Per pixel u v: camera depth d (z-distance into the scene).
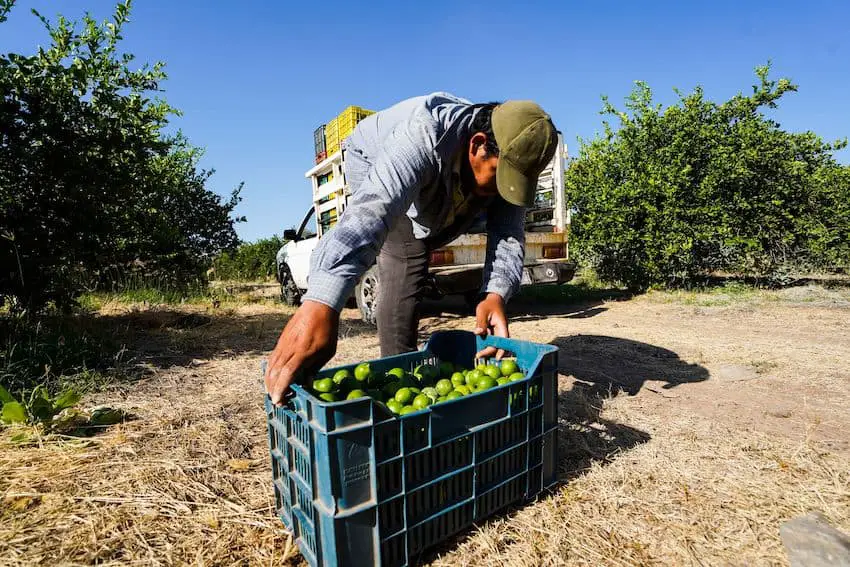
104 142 4.54
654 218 8.70
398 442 1.62
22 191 4.45
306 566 1.73
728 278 10.25
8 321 4.66
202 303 8.46
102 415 2.93
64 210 4.55
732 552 1.75
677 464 2.35
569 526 1.90
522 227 2.66
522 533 1.87
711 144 8.59
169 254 8.92
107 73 4.71
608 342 5.03
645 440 2.62
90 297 7.28
